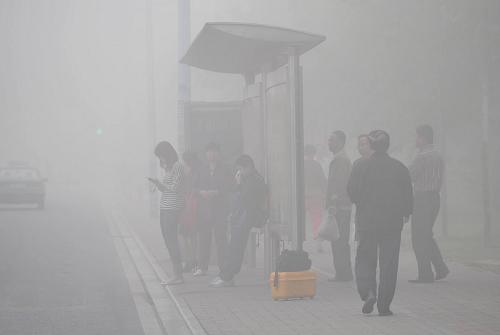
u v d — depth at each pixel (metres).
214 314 12.48
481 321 11.44
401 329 10.92
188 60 17.38
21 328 12.18
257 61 16.86
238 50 15.95
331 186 15.88
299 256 13.85
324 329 11.05
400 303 13.01
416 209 15.16
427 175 15.09
